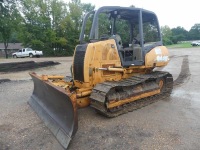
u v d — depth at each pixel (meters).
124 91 5.71
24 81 10.97
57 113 4.81
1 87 9.52
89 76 5.48
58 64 19.48
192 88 8.37
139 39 6.43
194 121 5.11
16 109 6.33
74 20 37.31
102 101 4.92
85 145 4.14
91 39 5.67
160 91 7.07
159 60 6.82
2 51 50.50
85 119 5.35
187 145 4.02
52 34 35.31
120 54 5.98
